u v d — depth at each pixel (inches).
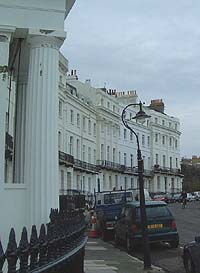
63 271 335.9
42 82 450.6
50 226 335.6
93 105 2778.1
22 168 558.6
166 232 702.5
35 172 440.1
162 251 684.7
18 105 570.6
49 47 454.9
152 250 696.4
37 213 433.1
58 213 397.1
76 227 408.2
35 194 436.8
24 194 441.7
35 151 443.2
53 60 455.8
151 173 3592.5
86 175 2566.4
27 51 506.6
